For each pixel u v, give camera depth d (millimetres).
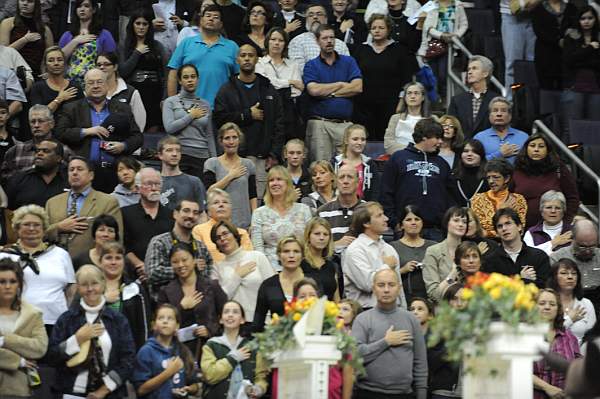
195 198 31312
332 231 30516
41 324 25328
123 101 33531
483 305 20828
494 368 20953
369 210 28781
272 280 27391
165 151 31188
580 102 38875
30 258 27266
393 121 35844
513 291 20938
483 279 21156
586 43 39594
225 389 25438
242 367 25672
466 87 38562
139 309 26469
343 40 39969
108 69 34438
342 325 23750
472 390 21016
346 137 33344
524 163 33156
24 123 34938
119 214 29438
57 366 25250
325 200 31781
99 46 36938
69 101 34344
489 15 43562
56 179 31031
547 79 40250
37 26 37500
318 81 36406
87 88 33000
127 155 32875
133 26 36906
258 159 34500
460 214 29578
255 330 27172
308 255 28344
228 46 36312
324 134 36156
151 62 36812
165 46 38406
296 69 36469
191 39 36219
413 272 29703
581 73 39656
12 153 32062
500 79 41031
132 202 30844
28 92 35500
